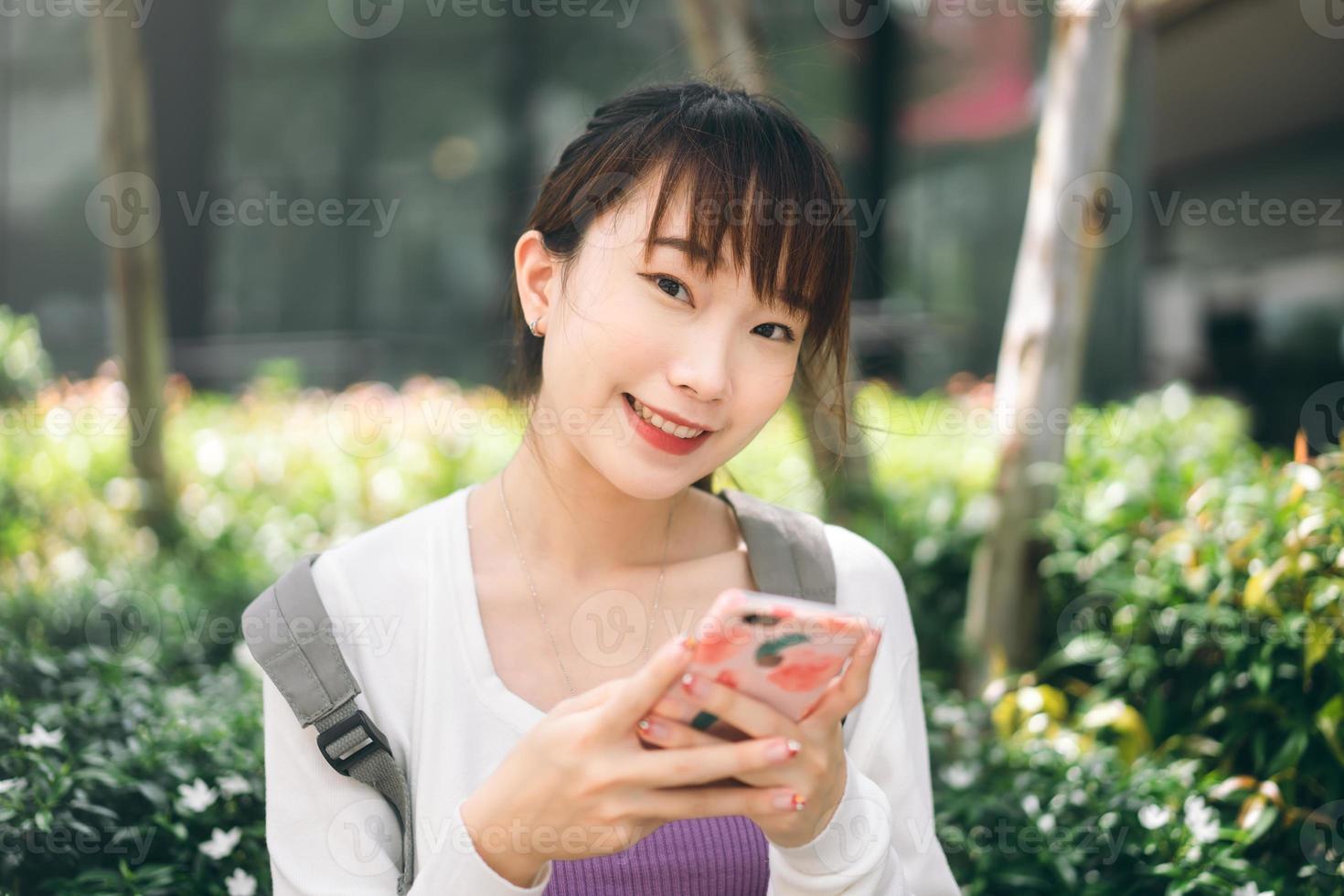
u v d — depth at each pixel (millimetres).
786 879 1122
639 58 7551
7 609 3049
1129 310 6453
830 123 7055
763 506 1464
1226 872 2041
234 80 7836
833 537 1459
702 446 1202
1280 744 2342
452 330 7805
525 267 1327
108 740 2146
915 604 3369
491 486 1425
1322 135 5793
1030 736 2553
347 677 1230
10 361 4453
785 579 1382
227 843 1923
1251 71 5613
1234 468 2934
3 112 8062
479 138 7754
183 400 5168
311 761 1248
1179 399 4043
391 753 1263
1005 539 3014
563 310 1221
